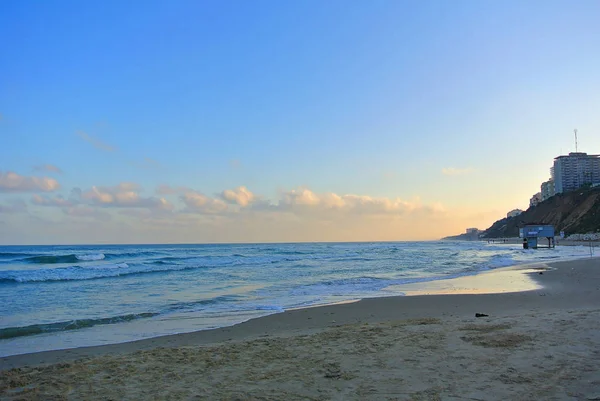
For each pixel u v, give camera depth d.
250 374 5.70
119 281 22.55
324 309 12.34
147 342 8.60
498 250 73.31
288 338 7.98
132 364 6.43
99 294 17.05
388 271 27.95
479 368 5.44
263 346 7.34
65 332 9.79
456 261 39.62
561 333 7.07
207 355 6.84
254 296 15.86
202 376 5.70
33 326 10.27
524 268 28.28
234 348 7.27
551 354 5.87
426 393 4.65
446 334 7.50
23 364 7.05
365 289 17.61
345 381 5.20
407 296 14.67
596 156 169.75
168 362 6.49
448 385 4.87
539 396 4.41
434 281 20.59
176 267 32.22
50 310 13.16
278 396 4.79
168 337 9.05
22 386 5.56
